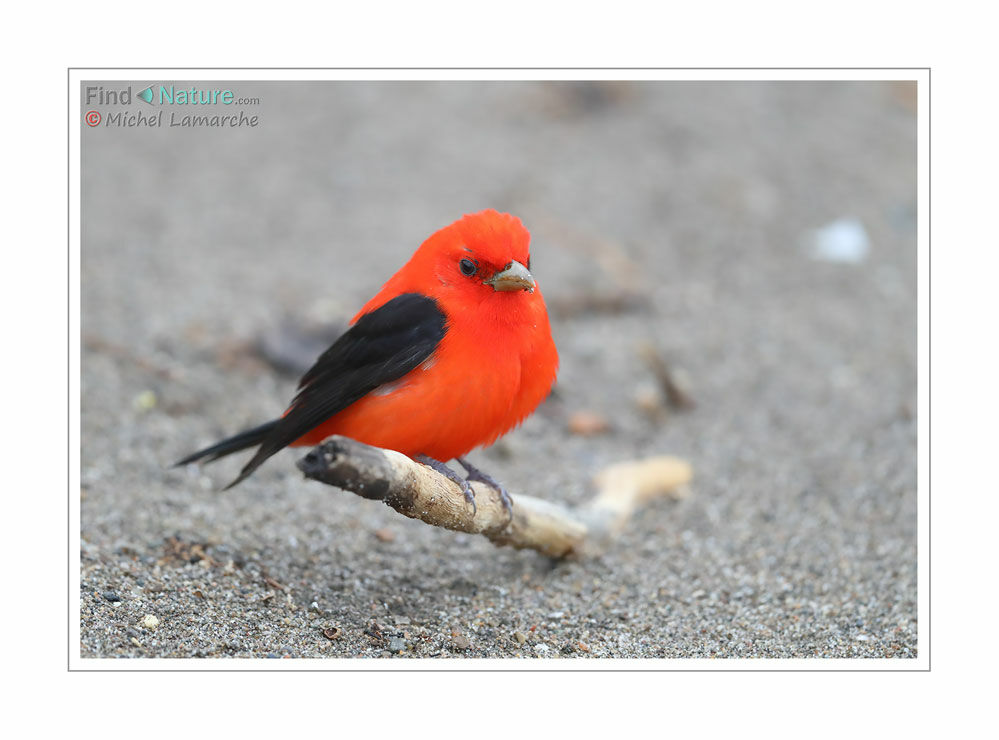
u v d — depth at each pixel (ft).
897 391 45.03
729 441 41.98
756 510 36.58
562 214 59.72
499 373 27.25
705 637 28.60
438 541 34.14
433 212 59.16
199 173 63.93
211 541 31.32
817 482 38.27
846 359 48.32
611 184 63.31
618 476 35.86
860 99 75.20
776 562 33.04
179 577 28.78
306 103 73.46
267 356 44.83
